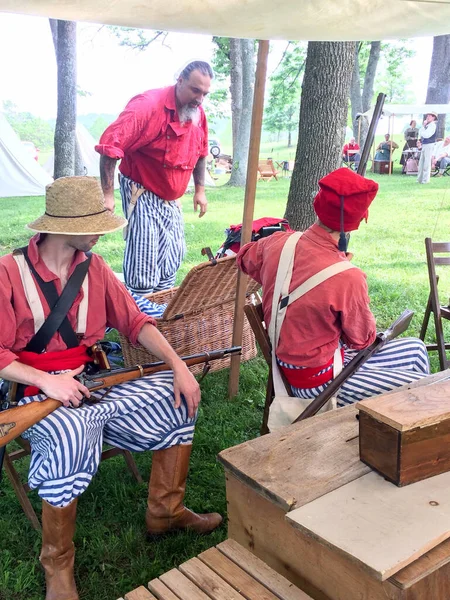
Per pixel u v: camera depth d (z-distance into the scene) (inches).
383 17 126.6
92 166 721.0
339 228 94.4
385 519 61.6
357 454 74.9
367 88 1094.4
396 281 269.6
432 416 66.2
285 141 1804.9
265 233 161.2
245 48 903.1
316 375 98.4
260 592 66.6
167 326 146.3
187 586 68.4
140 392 95.1
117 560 97.0
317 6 118.8
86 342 95.5
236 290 144.2
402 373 102.6
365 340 95.6
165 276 183.8
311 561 67.5
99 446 90.2
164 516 98.7
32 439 88.0
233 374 149.5
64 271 93.1
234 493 77.1
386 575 54.5
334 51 223.8
